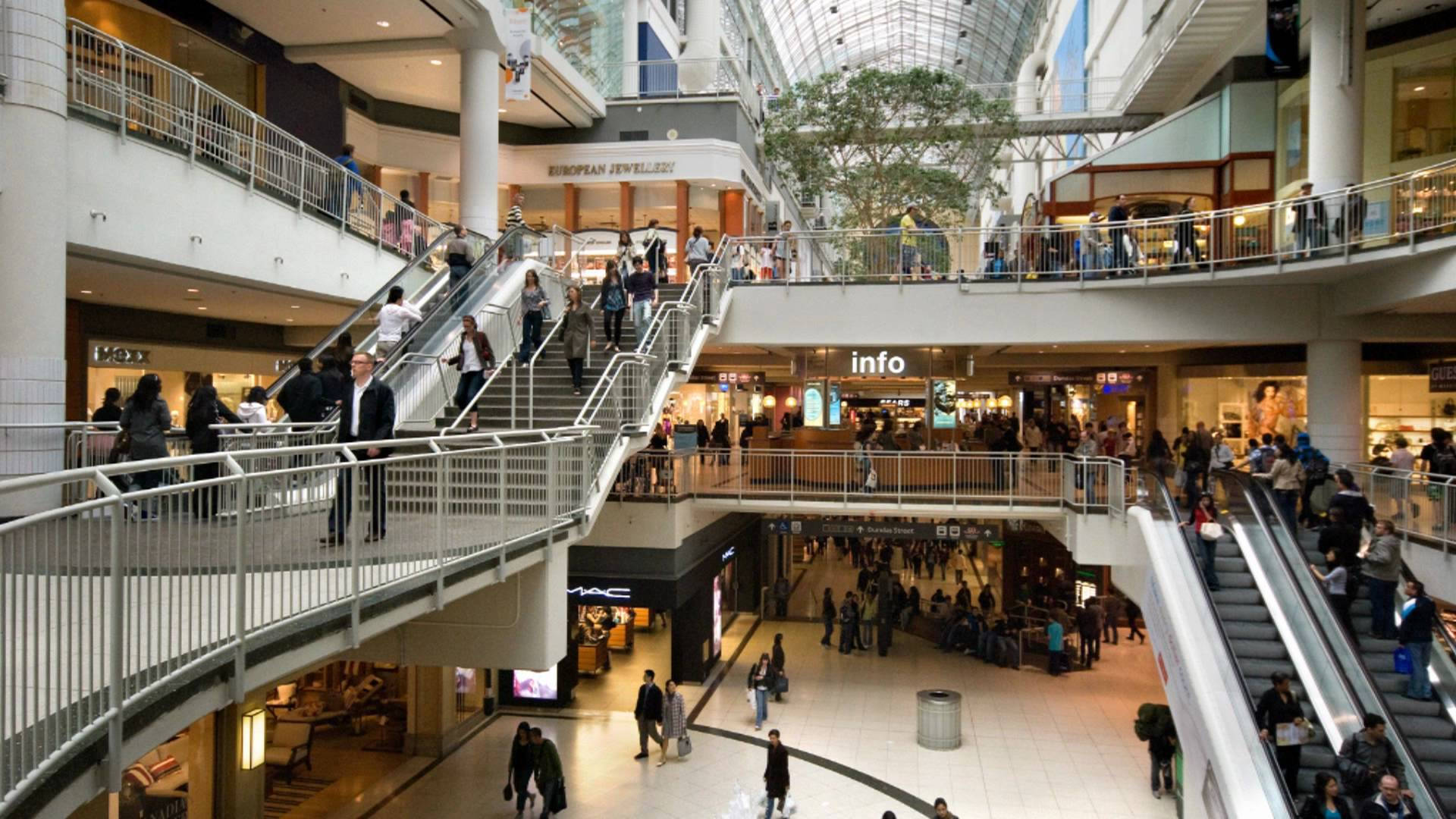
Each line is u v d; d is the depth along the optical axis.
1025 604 22.36
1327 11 15.76
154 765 11.02
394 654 8.95
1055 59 44.72
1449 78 17.38
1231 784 8.80
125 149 10.53
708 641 20.16
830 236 18.00
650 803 13.42
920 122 26.03
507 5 21.92
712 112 27.61
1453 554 10.93
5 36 8.96
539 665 8.68
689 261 17.39
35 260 9.04
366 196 16.03
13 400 8.90
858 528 18.05
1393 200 13.12
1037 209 23.64
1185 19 19.94
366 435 7.61
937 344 17.70
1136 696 18.84
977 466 17.11
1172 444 22.92
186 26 17.34
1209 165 21.72
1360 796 8.24
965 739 16.30
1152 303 16.73
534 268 15.53
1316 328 16.19
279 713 16.33
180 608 4.39
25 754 3.31
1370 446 19.53
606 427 11.10
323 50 20.30
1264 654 10.59
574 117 26.72
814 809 13.27
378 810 13.11
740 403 31.48
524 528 8.37
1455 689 9.47
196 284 13.16
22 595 3.37
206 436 8.63
